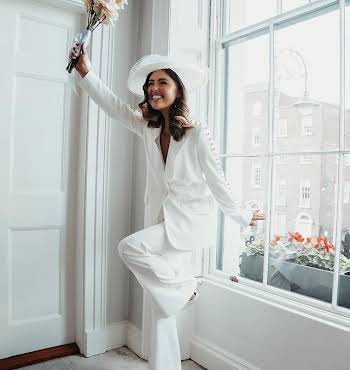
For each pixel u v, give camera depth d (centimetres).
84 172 226
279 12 195
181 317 219
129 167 242
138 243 162
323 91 173
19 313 217
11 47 208
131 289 241
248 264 210
